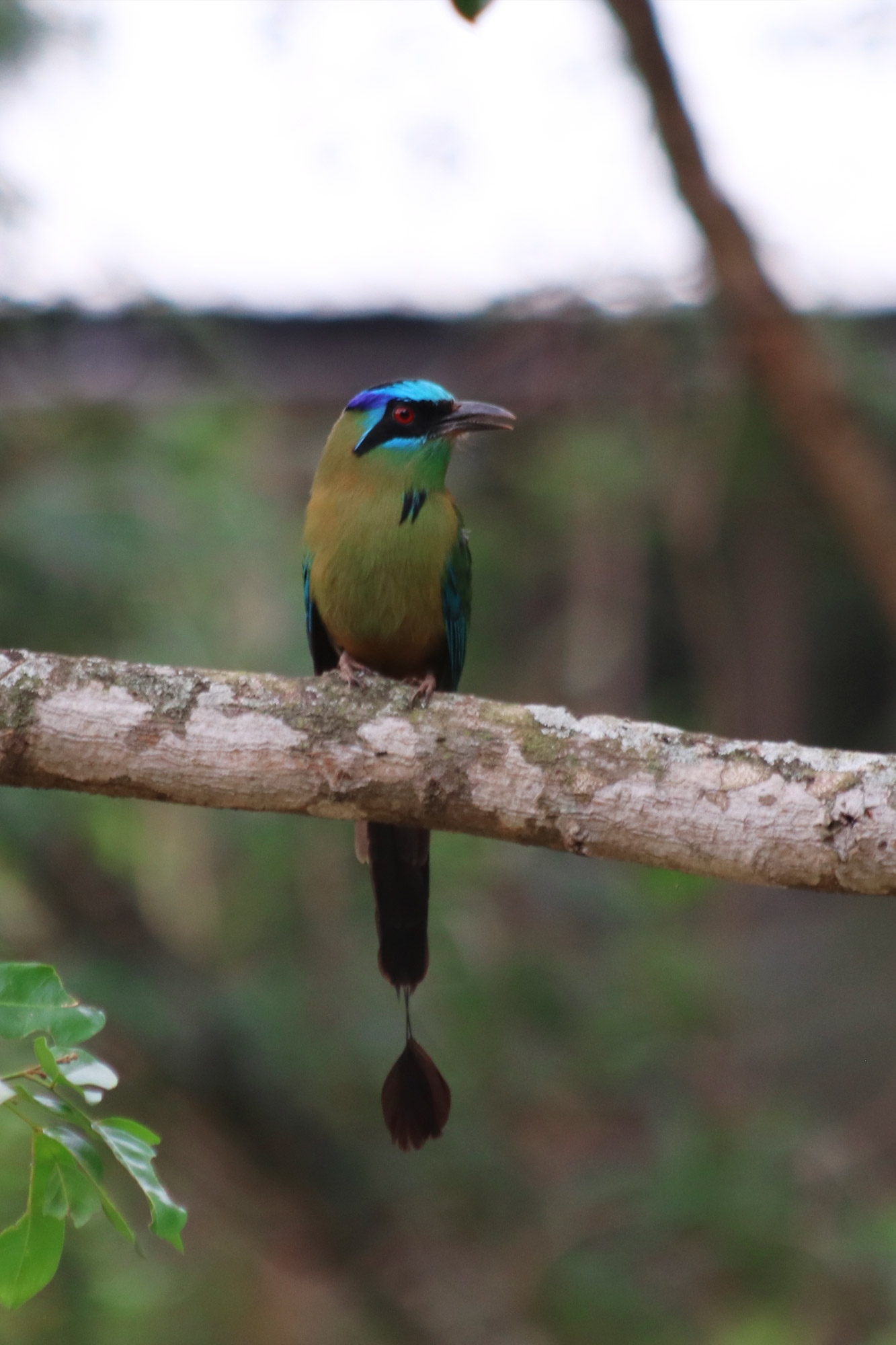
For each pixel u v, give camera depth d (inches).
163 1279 500.7
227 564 468.1
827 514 587.8
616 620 666.8
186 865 541.0
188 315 490.6
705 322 522.0
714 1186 467.5
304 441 645.3
